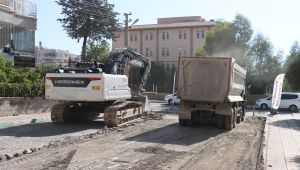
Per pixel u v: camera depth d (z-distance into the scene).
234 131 20.16
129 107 22.16
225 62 20.06
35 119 21.67
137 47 87.56
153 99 60.84
